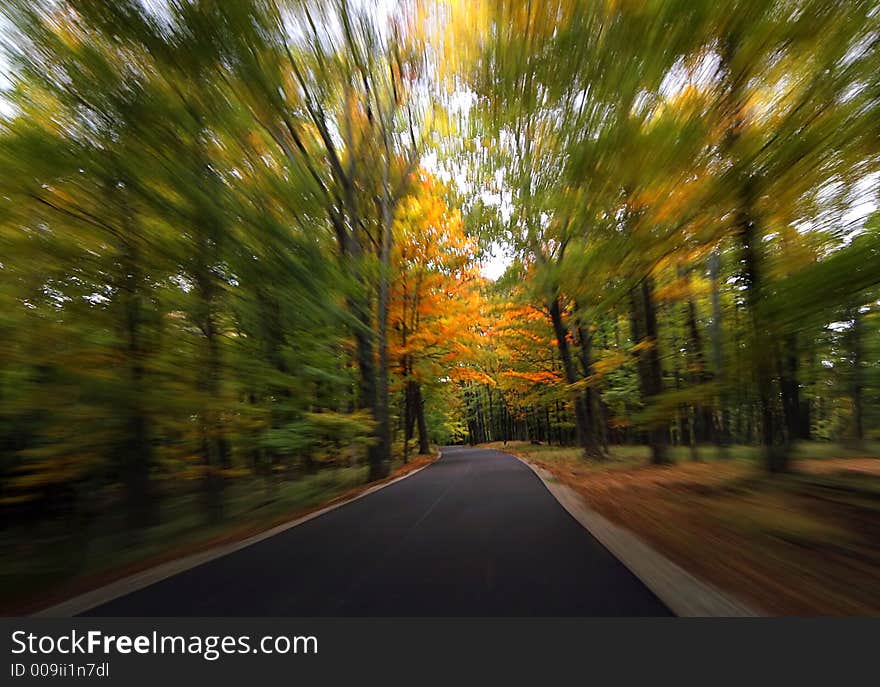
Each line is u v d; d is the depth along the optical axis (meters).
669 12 5.29
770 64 5.21
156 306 7.48
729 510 7.37
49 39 5.56
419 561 5.47
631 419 10.63
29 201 5.72
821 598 3.85
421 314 22.97
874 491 7.60
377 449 17.14
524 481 14.10
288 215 9.63
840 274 5.11
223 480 10.84
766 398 9.09
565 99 7.09
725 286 10.59
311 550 6.32
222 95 7.20
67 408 6.60
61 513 9.99
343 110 15.26
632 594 4.13
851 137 4.94
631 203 7.16
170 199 6.52
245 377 8.82
